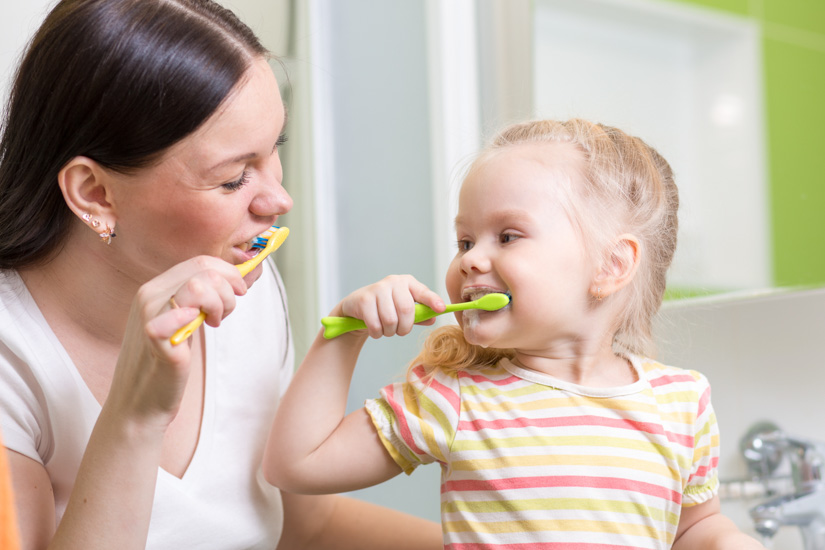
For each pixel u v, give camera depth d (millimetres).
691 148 1242
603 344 777
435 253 1425
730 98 1198
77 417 729
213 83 633
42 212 708
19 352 709
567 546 679
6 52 1236
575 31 1322
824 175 1061
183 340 581
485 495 703
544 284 713
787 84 1125
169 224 665
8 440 685
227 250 696
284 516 928
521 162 757
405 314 709
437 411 737
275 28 1534
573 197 744
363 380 1574
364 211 1561
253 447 850
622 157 805
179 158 639
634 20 1288
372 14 1529
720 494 1007
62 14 662
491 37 1363
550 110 1300
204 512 785
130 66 626
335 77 1604
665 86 1271
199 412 822
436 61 1394
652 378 784
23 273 747
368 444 747
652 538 704
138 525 627
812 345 992
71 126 652
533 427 716
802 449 976
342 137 1598
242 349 848
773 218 1125
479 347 800
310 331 1572
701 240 1207
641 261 796
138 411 611
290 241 1594
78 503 621
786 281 1104
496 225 740
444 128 1387
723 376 1064
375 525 943
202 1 690
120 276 723
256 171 696
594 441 713
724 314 1062
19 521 655
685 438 753
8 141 709
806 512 960
